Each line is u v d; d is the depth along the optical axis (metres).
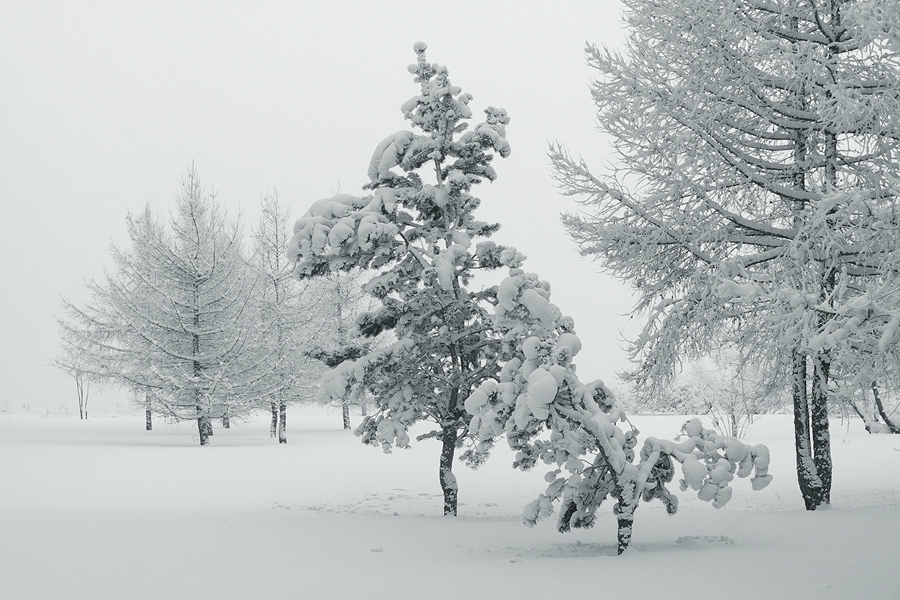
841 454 23.92
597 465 9.16
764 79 13.19
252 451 25.94
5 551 8.64
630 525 8.62
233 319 32.28
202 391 29.84
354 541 9.63
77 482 16.84
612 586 6.57
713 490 8.55
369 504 14.50
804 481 12.86
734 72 13.10
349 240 12.70
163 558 8.25
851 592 6.13
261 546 9.13
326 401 13.23
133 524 10.90
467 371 13.83
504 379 9.49
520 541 9.81
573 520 9.42
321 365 36.00
